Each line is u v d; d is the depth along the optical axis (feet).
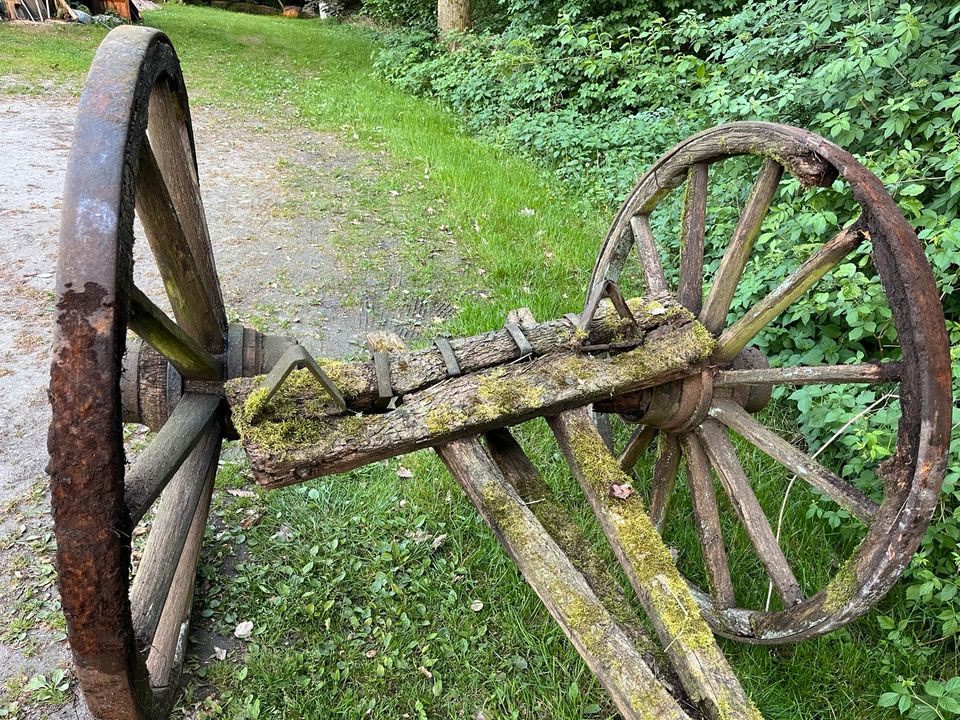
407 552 8.79
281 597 8.04
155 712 4.97
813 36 11.56
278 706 7.00
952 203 9.50
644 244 8.71
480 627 8.01
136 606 5.50
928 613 8.43
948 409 5.40
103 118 4.26
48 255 14.49
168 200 5.92
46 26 37.96
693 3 24.66
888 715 7.63
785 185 10.68
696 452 8.06
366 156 22.82
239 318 13.25
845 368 6.25
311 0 74.54
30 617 7.51
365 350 12.72
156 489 5.05
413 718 7.05
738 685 5.54
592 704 7.29
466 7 33.55
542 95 23.61
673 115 18.16
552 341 6.89
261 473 5.58
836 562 9.24
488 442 7.39
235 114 26.73
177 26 47.29
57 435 3.75
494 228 17.58
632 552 6.21
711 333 7.57
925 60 10.12
